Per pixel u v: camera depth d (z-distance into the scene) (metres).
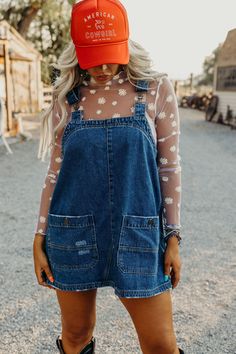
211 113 19.33
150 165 1.52
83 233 1.57
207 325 2.80
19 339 2.65
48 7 25.39
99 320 2.86
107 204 1.53
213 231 4.74
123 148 1.48
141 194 1.51
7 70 11.86
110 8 1.44
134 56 1.52
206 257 3.97
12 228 4.81
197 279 3.49
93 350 1.88
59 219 1.59
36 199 6.11
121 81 1.54
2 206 5.73
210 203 5.96
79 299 1.69
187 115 22.97
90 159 1.50
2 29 15.38
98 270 1.60
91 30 1.44
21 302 3.10
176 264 1.58
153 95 1.52
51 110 1.65
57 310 3.00
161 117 1.53
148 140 1.50
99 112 1.53
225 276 3.55
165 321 1.57
